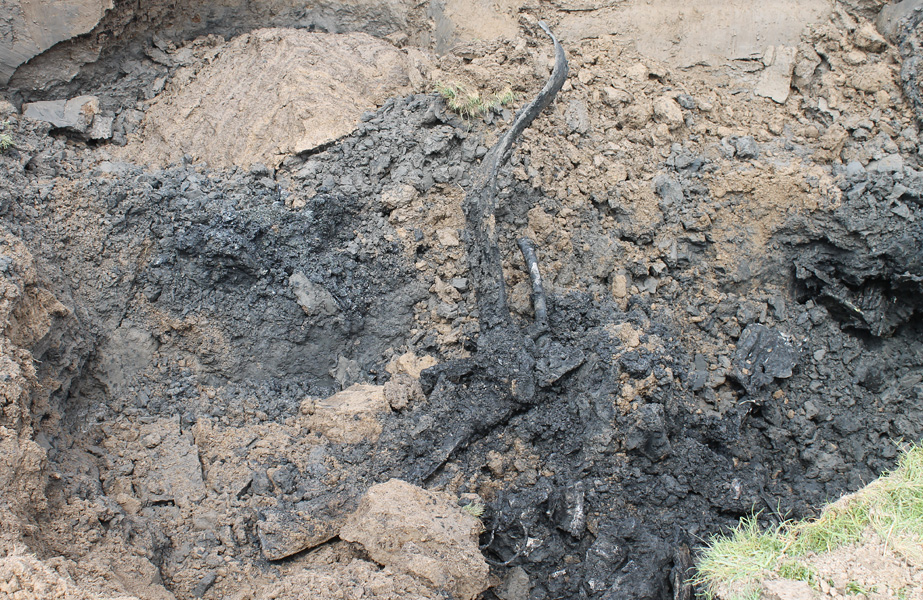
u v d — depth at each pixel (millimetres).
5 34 2268
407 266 2361
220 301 2211
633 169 2482
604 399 2121
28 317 1896
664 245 2406
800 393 2383
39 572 1540
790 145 2523
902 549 1855
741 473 2248
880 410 2404
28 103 2340
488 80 2520
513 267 2350
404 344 2355
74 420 2002
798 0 2670
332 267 2275
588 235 2404
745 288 2449
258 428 2115
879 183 2369
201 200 2201
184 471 1979
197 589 1830
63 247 2088
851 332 2475
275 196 2281
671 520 2123
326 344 2287
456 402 2188
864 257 2369
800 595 1818
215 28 2678
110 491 1899
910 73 2520
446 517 1935
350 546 1947
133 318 2148
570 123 2498
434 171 2406
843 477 2307
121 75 2520
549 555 2068
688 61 2664
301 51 2492
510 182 2354
